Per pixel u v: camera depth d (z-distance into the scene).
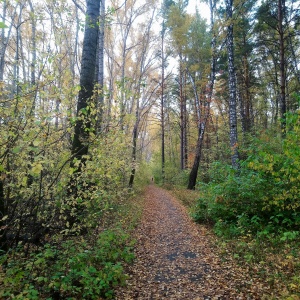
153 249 6.72
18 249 4.67
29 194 4.42
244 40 18.84
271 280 4.39
